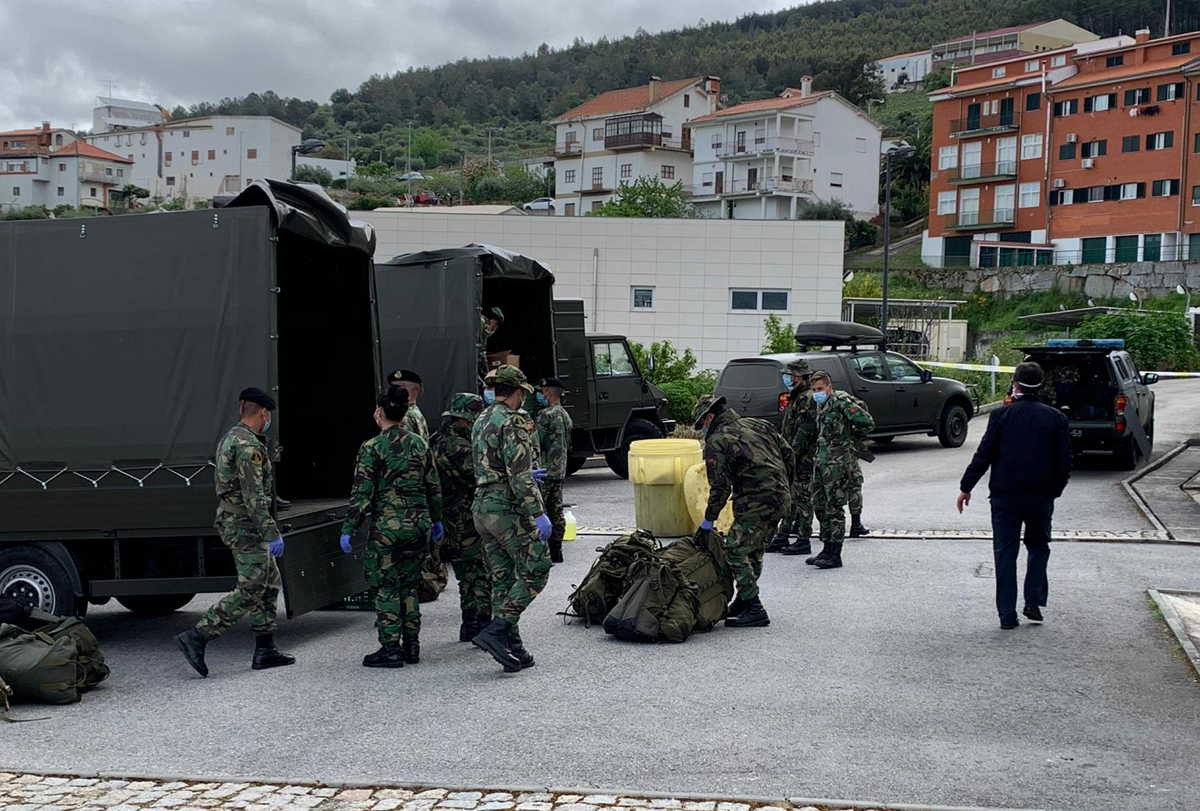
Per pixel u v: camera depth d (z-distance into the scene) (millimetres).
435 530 7879
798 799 5059
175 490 8164
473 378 13203
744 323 33562
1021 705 6516
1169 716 6297
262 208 8148
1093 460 19938
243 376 8125
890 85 154125
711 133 91562
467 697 6898
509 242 33312
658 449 12906
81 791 5387
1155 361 44594
